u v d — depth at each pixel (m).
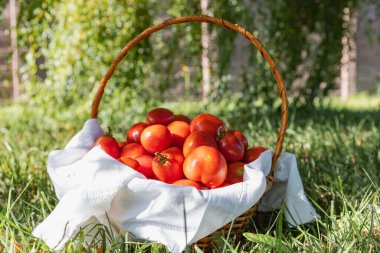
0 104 3.48
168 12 2.31
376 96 3.94
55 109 2.23
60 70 2.16
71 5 2.11
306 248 0.92
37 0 2.10
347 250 0.83
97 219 0.92
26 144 1.76
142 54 2.21
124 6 2.15
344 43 2.55
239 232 0.98
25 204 1.14
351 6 2.43
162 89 2.43
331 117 2.35
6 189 1.24
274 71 1.04
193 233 0.90
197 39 2.28
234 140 1.05
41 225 0.91
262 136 1.67
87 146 1.12
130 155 1.05
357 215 0.99
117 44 2.16
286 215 1.05
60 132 2.08
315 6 2.38
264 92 2.34
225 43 2.26
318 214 1.09
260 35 2.32
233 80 3.75
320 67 2.41
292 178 1.06
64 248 0.88
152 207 0.92
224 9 2.23
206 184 0.97
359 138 1.70
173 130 1.10
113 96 2.18
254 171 0.97
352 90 4.18
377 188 1.10
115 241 0.88
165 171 0.99
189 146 1.02
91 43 2.14
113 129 2.08
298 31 2.37
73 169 0.98
